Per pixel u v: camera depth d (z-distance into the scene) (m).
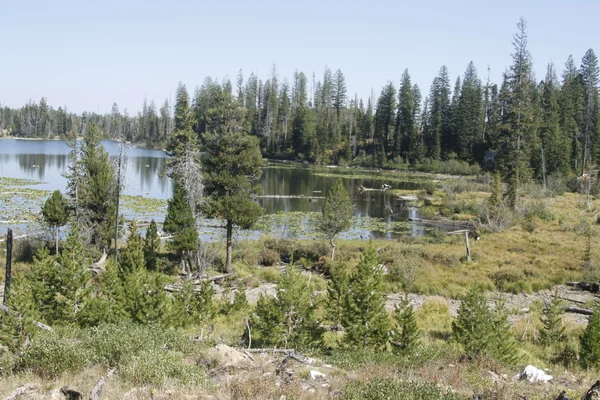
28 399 8.62
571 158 89.50
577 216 51.91
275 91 143.50
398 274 29.61
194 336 16.59
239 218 29.77
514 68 58.25
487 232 45.03
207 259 30.80
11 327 13.84
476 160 109.88
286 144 136.25
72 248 18.12
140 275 18.84
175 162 31.20
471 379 11.95
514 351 15.84
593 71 92.25
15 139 176.25
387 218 56.50
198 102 130.62
